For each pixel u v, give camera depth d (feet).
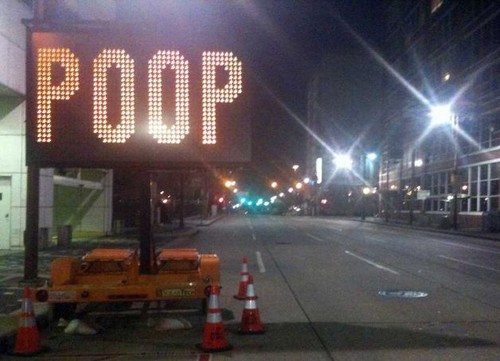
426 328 36.27
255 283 55.83
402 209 246.88
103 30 35.94
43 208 83.56
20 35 74.69
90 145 35.86
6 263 64.34
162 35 36.04
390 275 61.52
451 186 190.80
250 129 35.86
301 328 36.50
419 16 228.43
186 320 38.06
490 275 61.72
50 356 30.32
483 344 32.17
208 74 35.96
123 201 175.01
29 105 35.76
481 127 173.06
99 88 35.91
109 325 37.45
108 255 38.86
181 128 35.83
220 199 386.52
